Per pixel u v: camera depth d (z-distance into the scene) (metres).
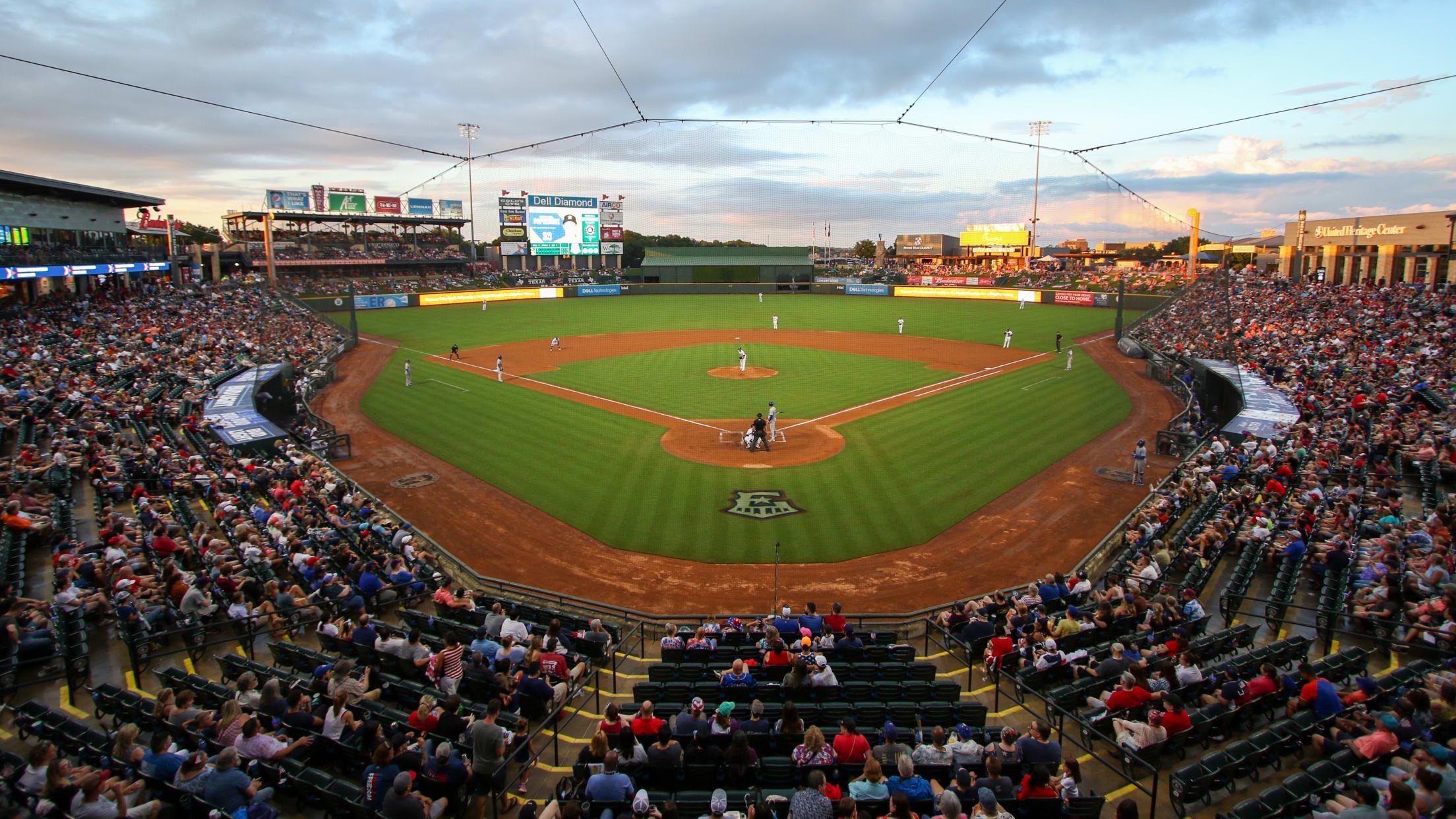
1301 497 21.52
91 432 26.77
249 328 60.00
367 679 12.48
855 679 14.01
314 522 21.06
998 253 149.38
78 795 8.72
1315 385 36.50
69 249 57.72
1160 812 10.31
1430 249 69.62
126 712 11.70
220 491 23.53
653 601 19.75
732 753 10.17
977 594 20.00
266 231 88.06
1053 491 27.47
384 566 18.41
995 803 8.09
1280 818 9.35
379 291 100.81
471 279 112.88
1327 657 13.54
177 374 41.12
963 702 13.64
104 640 14.70
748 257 127.94
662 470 30.14
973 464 30.62
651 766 10.22
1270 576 18.27
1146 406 41.41
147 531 18.72
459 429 36.69
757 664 14.16
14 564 16.80
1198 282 83.12
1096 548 20.73
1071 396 43.97
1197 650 14.12
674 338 71.25
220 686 12.59
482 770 9.87
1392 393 32.41
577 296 113.75
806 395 44.41
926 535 23.72
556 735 11.61
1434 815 8.11
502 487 28.22
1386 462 23.91
